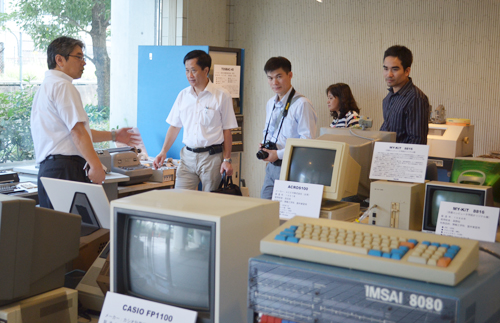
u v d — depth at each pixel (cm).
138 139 356
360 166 206
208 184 370
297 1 529
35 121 279
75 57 282
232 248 128
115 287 142
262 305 111
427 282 99
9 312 140
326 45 517
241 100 462
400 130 280
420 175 183
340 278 101
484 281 103
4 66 362
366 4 490
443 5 453
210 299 127
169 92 447
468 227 159
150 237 139
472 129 378
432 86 465
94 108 448
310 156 199
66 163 278
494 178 197
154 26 504
